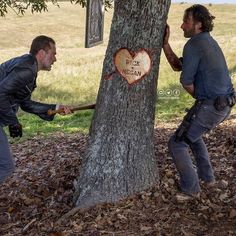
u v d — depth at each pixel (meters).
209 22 4.88
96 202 5.01
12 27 38.88
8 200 5.91
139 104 4.95
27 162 7.70
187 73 4.80
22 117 12.34
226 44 22.31
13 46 33.06
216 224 4.70
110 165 5.01
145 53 4.81
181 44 23.73
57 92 17.38
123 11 4.77
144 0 4.71
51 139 9.44
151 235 4.57
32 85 4.96
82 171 5.16
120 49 4.82
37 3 9.35
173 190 5.21
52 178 6.20
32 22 40.66
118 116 4.95
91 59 23.67
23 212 5.47
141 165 5.07
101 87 5.03
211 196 5.16
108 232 4.66
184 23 4.95
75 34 36.84
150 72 4.89
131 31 4.77
